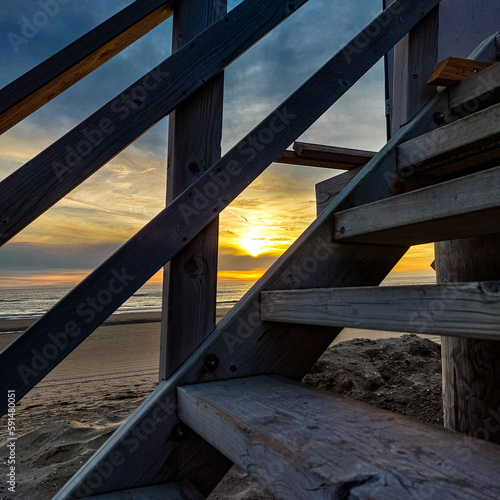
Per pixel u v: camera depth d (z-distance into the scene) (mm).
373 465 610
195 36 1396
